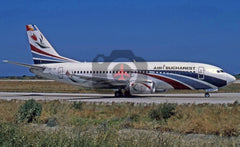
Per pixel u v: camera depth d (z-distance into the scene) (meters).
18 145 12.09
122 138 13.23
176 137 14.03
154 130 17.38
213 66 42.44
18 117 18.11
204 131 17.25
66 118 21.12
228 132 16.55
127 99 41.19
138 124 19.14
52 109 27.11
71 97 46.69
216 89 42.28
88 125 18.28
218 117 21.00
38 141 12.08
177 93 55.91
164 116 22.03
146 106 29.14
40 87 79.81
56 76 47.50
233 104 30.48
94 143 12.00
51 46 48.62
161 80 42.41
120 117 22.92
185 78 41.88
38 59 48.75
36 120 20.33
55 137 12.60
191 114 22.22
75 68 46.56
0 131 13.39
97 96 48.62
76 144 12.07
